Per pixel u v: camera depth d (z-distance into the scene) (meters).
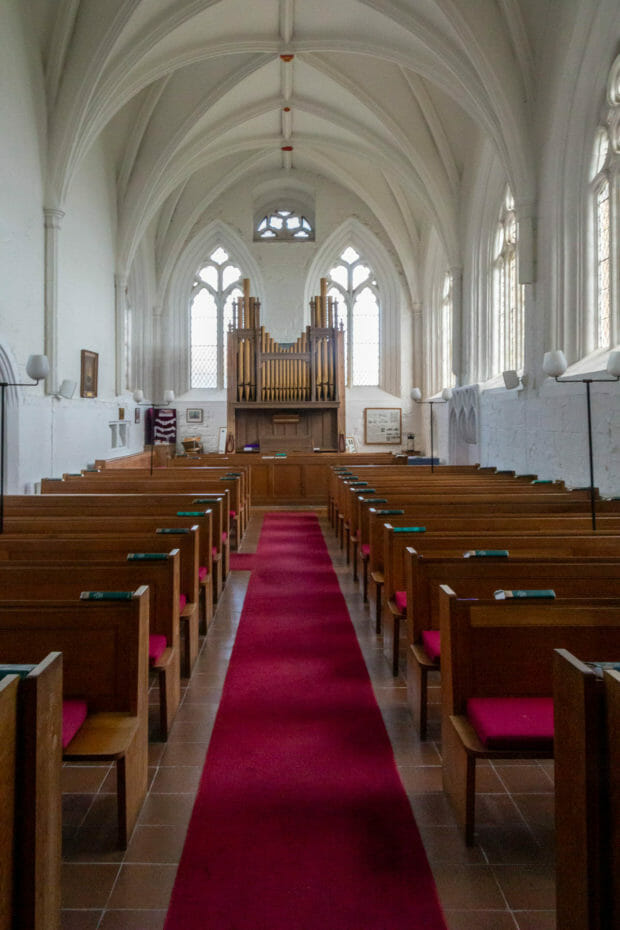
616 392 7.89
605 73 8.90
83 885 2.67
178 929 2.43
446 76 11.97
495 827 3.07
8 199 9.74
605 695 2.01
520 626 3.12
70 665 3.17
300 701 4.49
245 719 4.21
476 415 14.07
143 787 3.29
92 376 13.67
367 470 11.26
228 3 12.04
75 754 2.79
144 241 19.05
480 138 13.63
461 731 2.98
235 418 17.84
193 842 2.95
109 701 3.17
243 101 15.88
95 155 13.83
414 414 20.78
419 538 4.78
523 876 2.72
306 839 2.96
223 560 7.68
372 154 17.38
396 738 3.96
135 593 3.20
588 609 3.14
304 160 19.92
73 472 12.49
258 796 3.32
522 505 6.43
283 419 17.98
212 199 19.80
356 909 2.53
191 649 5.05
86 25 10.69
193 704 4.46
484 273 14.33
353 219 20.66
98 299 14.23
